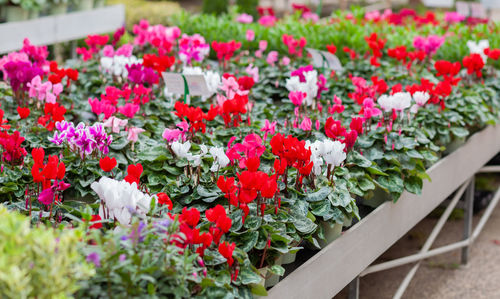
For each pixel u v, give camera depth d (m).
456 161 4.32
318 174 2.86
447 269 4.75
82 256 1.73
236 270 2.16
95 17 7.11
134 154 3.32
